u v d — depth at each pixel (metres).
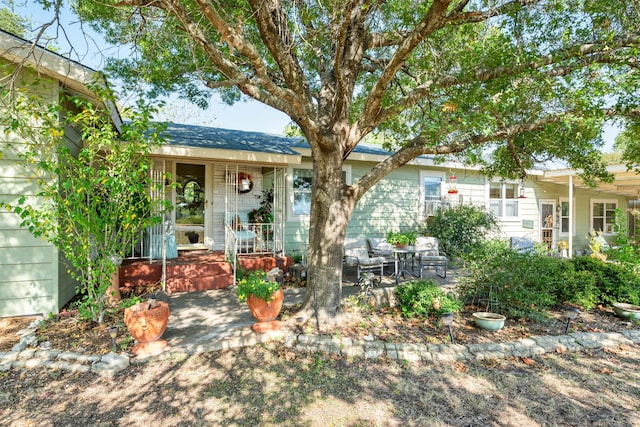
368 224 10.48
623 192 15.09
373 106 4.73
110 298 5.31
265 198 9.58
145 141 4.91
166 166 8.38
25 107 4.26
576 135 4.68
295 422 2.78
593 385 3.51
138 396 3.11
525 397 3.24
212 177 9.01
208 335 4.36
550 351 4.29
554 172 11.87
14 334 4.33
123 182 4.47
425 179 11.53
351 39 4.96
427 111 5.68
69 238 4.60
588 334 4.71
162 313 3.95
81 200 4.46
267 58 6.51
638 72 4.00
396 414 2.92
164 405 2.99
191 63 6.31
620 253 7.10
